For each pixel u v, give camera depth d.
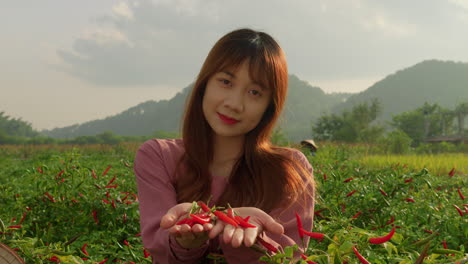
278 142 12.45
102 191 4.80
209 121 2.08
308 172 2.26
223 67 1.96
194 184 2.11
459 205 4.92
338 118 66.88
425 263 1.78
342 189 4.75
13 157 27.25
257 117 2.04
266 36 2.04
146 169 2.11
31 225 4.47
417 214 4.30
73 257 2.38
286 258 1.60
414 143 59.78
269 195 2.09
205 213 1.58
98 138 129.75
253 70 1.94
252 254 1.80
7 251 1.63
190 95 2.15
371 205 4.50
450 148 35.47
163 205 2.02
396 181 4.71
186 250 1.74
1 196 5.23
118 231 4.23
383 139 29.55
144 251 3.24
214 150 2.22
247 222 1.55
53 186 4.86
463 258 1.70
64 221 4.61
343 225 3.05
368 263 1.54
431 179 6.29
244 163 2.20
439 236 3.72
